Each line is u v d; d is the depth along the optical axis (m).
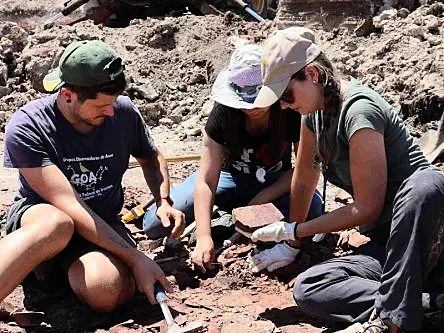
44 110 2.40
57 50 5.88
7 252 2.23
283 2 6.42
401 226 2.06
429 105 4.89
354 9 6.30
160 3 7.85
